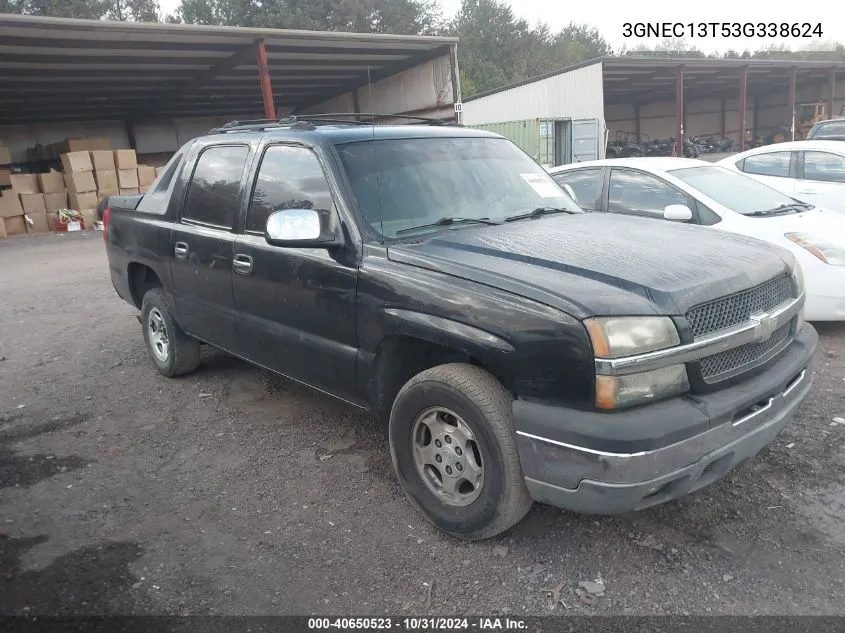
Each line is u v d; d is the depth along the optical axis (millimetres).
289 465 3809
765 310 2910
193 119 25375
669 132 41906
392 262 3127
